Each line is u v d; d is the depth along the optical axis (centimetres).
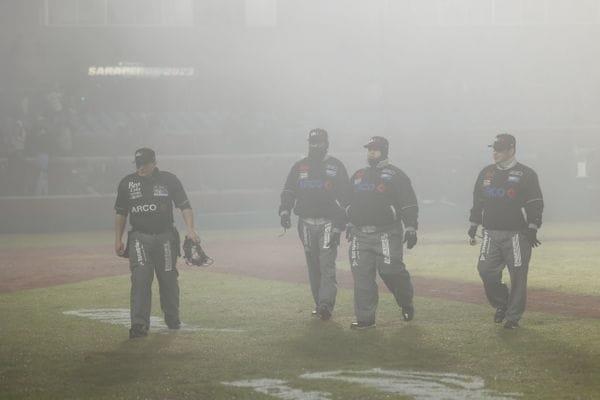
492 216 1939
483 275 1967
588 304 2252
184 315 2180
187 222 1970
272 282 2767
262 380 1505
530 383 1459
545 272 2880
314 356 1692
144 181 1933
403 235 2014
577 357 1641
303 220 2088
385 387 1448
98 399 1396
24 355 1722
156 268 1953
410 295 2012
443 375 1525
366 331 1933
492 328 1939
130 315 2048
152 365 1627
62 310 2284
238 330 1970
